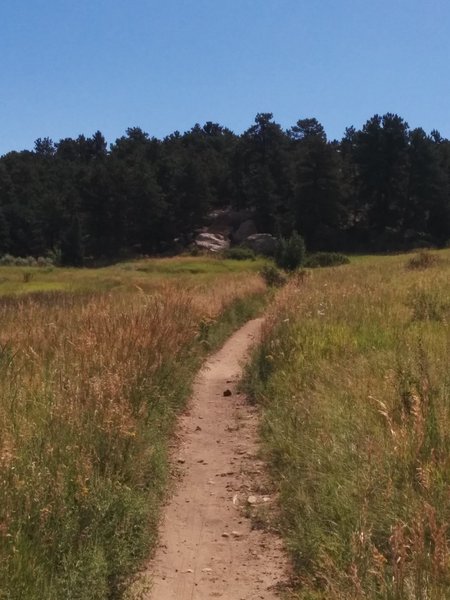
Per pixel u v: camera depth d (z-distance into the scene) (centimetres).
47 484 447
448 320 1042
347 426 598
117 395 629
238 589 436
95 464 522
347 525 452
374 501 461
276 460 639
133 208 8481
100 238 8625
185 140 11744
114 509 471
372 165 8125
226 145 11444
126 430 572
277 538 505
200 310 1435
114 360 715
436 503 435
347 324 1058
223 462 672
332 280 2234
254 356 1075
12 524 403
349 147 9956
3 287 3619
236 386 1009
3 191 9575
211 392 989
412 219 8162
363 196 8325
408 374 651
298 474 566
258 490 593
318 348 929
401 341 899
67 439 521
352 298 1290
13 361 749
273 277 3128
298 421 677
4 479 429
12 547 379
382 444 530
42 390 617
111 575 425
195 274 4747
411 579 365
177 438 745
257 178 8244
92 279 4106
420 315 1127
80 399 593
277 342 995
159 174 9319
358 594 358
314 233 7725
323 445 577
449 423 535
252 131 9288
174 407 834
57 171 10356
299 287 1928
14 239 8781
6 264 7412
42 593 372
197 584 443
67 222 8612
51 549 409
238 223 8688
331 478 518
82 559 410
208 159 10044
